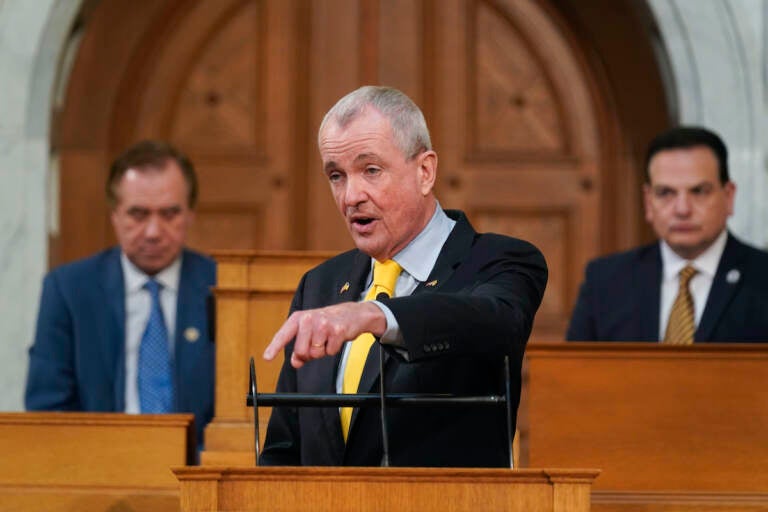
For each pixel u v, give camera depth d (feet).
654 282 37.93
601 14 54.13
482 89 55.36
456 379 21.20
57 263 53.42
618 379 29.04
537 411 28.99
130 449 27.96
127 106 54.60
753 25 50.80
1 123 50.44
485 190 55.16
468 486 17.15
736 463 28.73
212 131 55.16
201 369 37.32
